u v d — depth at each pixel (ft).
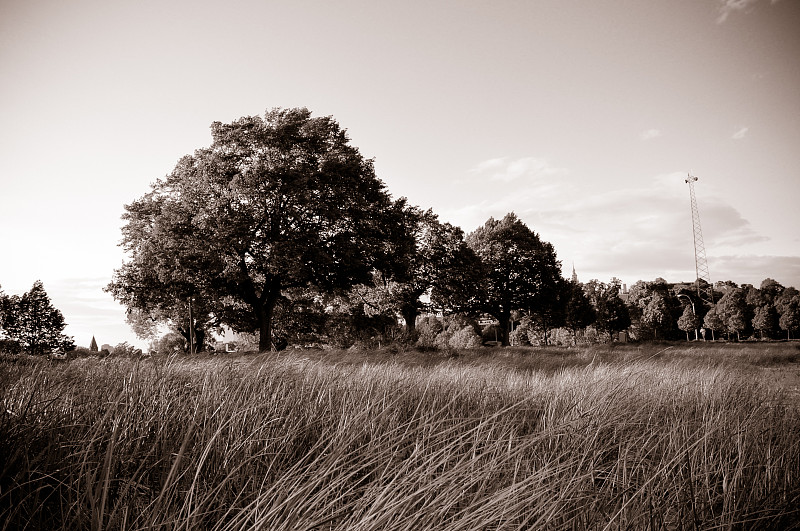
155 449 9.15
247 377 15.89
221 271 81.56
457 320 177.58
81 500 6.63
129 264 86.53
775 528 8.39
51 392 12.67
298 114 93.25
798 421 14.38
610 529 7.50
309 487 6.20
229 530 6.31
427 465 7.97
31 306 110.63
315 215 88.84
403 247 95.91
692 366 26.94
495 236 164.04
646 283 279.90
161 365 18.25
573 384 16.93
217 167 84.74
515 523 6.89
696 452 10.36
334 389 15.85
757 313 244.01
